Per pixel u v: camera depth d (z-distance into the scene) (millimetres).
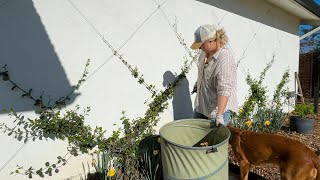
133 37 3787
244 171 3348
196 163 2594
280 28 7777
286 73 8258
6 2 2719
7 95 2801
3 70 2752
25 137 2955
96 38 3398
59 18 3080
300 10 7500
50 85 3076
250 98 6438
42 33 2971
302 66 10656
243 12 6090
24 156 2965
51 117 3113
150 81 4059
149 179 3346
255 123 5594
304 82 10648
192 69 4742
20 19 2818
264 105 6594
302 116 6320
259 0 6574
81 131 3324
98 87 3467
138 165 3586
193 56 4742
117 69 3639
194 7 4734
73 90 3254
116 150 3613
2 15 2701
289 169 2869
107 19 3486
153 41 4059
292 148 2895
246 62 6348
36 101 2979
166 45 4262
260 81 6895
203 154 2568
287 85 8469
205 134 3234
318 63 10805
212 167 2629
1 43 2717
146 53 3973
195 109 3742
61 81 3150
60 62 3123
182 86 4578
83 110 3355
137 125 3920
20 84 2869
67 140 3279
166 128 3109
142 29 3891
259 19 6727
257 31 6684
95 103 3455
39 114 3035
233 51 5863
